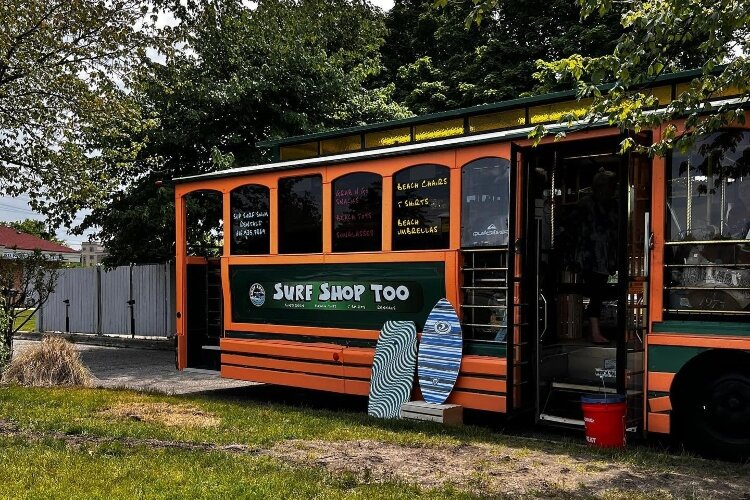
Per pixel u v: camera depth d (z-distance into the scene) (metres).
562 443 6.41
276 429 6.82
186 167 15.34
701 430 6.26
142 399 8.72
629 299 6.43
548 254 7.90
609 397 6.21
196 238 15.22
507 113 8.18
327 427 6.99
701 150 6.21
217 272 10.85
